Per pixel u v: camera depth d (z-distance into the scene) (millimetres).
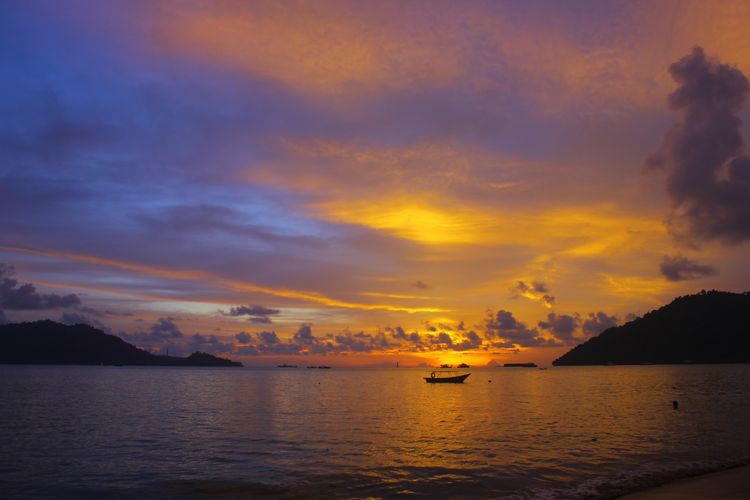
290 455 28094
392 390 98312
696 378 127562
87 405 60344
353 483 21750
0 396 74188
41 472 24391
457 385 120062
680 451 27703
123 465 25781
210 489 21141
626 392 82312
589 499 17969
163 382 127938
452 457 27016
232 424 42375
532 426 39750
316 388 105875
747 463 23297
